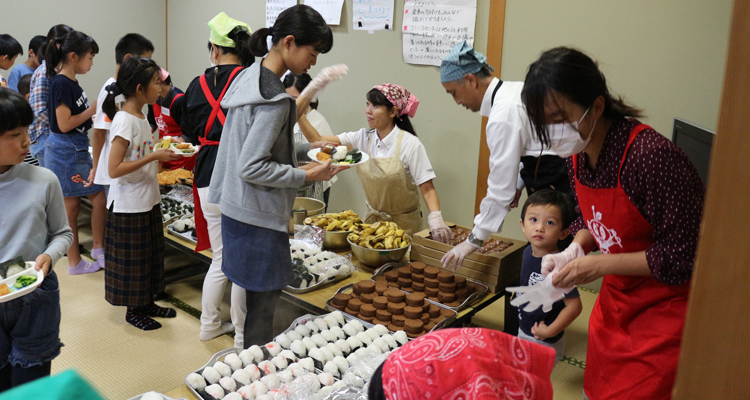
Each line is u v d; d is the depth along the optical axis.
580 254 1.45
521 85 2.05
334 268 2.42
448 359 0.76
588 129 1.18
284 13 1.74
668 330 1.22
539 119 1.17
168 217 3.37
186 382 1.60
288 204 1.90
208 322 2.73
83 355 2.59
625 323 1.32
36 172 1.69
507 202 2.02
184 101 2.73
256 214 1.82
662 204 1.13
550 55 1.14
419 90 3.97
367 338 1.92
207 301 2.68
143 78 2.65
